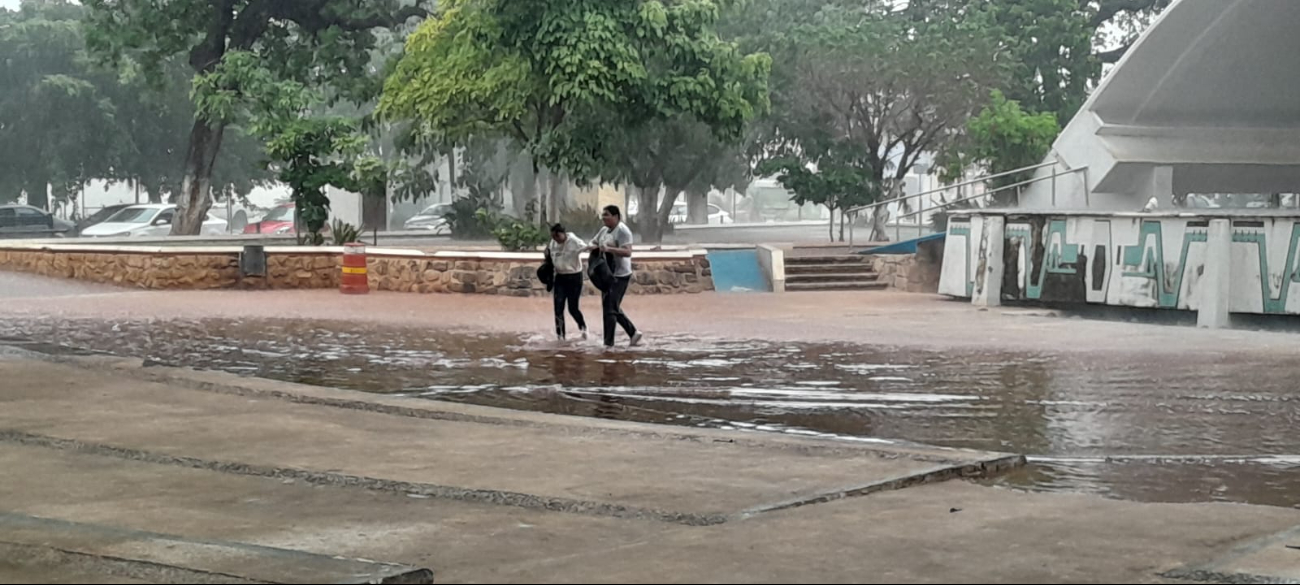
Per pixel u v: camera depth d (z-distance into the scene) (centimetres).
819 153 3641
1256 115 2973
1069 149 2997
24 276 2662
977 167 3628
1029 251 2209
